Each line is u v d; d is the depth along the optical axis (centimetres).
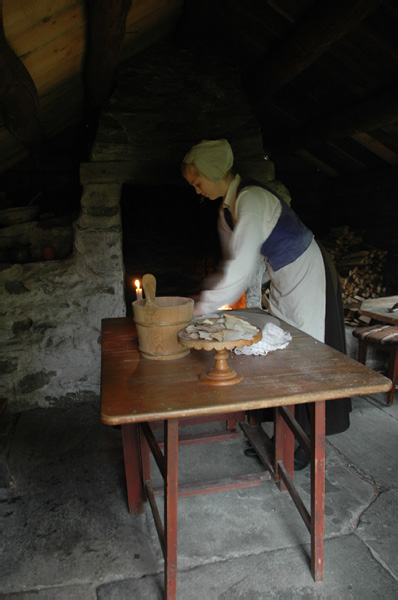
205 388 139
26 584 162
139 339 170
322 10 243
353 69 304
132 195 466
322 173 531
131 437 189
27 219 322
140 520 195
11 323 298
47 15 177
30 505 206
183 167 198
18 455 251
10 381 303
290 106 399
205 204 464
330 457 238
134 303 167
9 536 186
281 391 134
